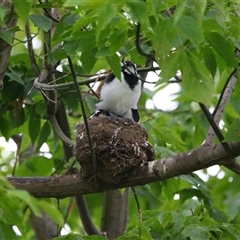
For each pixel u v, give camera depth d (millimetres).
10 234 7793
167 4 7203
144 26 8148
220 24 8133
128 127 11367
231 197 17266
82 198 13977
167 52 7238
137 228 10211
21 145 16406
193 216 10688
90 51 8836
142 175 10383
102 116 11758
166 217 10719
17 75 13102
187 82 7363
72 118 17141
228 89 10453
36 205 6117
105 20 6840
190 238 10023
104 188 10703
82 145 10805
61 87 11383
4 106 13664
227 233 10180
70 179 10844
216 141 14234
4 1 10094
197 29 7023
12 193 6133
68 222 19609
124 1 7074
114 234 15070
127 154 10570
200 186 11516
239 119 8773
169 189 12445
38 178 10930
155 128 12844
